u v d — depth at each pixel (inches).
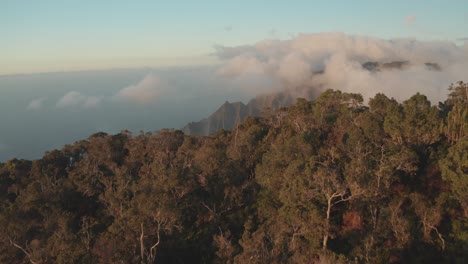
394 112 1544.0
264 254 1031.6
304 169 1195.3
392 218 1167.6
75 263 1152.2
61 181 2142.0
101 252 1183.6
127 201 1624.0
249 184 1834.4
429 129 1465.3
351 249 1184.2
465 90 1919.3
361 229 1233.4
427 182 1333.7
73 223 1790.1
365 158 1255.5
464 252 1048.2
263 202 1542.8
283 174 1311.5
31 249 1328.7
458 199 1126.4
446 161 1160.8
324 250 1029.2
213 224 1652.3
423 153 1469.0
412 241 1143.6
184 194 1617.9
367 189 1114.7
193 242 1592.0
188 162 2130.9
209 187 1766.7
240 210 1732.3
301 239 1156.5
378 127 1590.8
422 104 1529.3
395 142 1494.8
